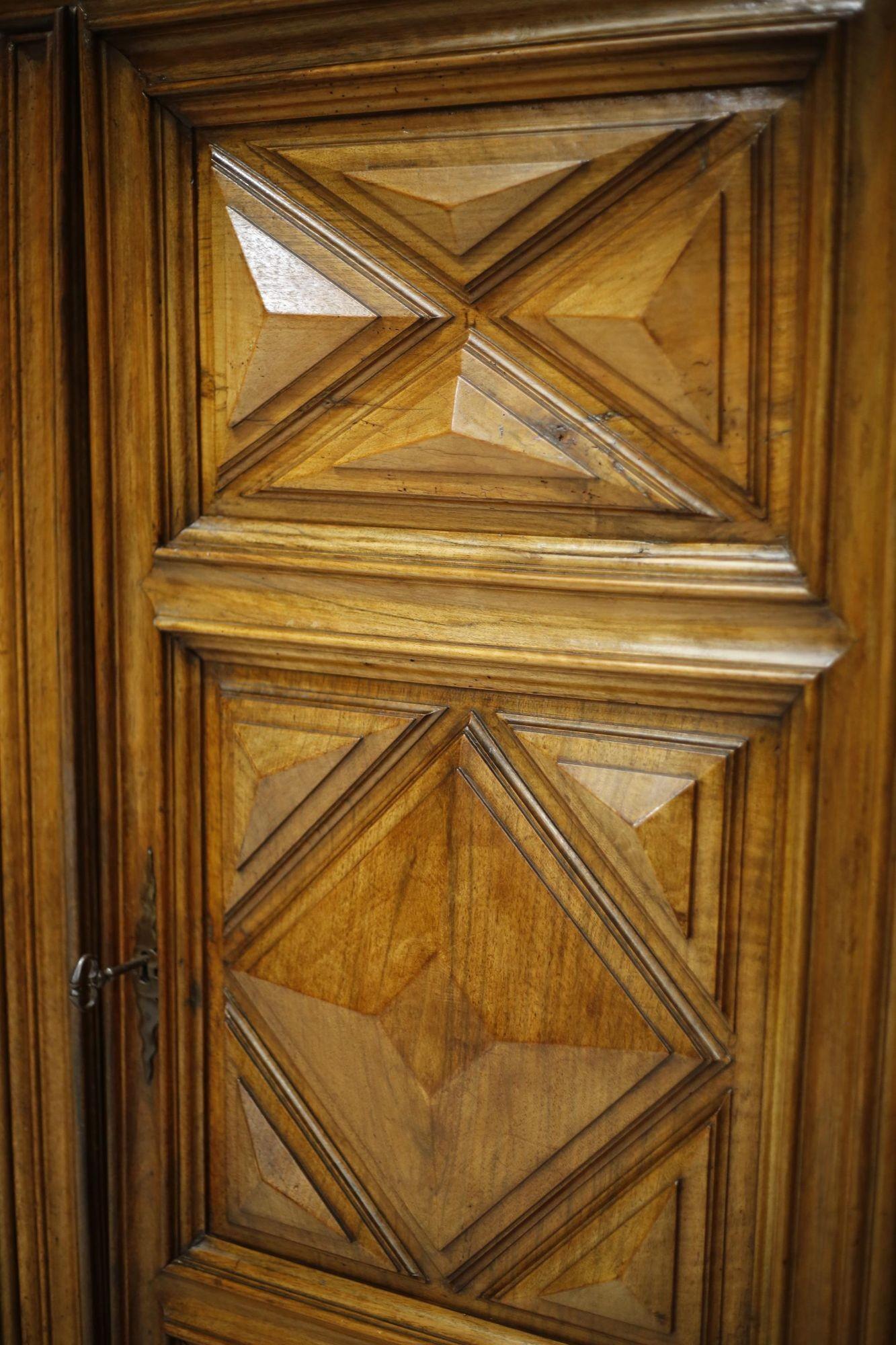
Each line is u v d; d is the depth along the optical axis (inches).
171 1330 48.0
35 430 44.8
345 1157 44.4
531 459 38.4
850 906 35.8
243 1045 45.8
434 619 40.4
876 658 34.8
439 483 40.0
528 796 40.2
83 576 45.3
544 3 35.4
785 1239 37.7
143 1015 47.2
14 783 47.1
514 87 36.7
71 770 45.8
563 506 38.5
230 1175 46.8
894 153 32.8
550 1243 41.7
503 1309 42.7
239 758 44.4
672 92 35.4
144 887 46.8
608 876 39.3
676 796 37.9
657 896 38.7
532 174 36.9
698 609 37.0
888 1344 36.8
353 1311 44.1
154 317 42.6
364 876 42.9
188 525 44.0
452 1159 42.7
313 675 43.2
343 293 40.0
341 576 41.5
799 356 35.1
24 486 45.3
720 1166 39.2
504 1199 42.1
